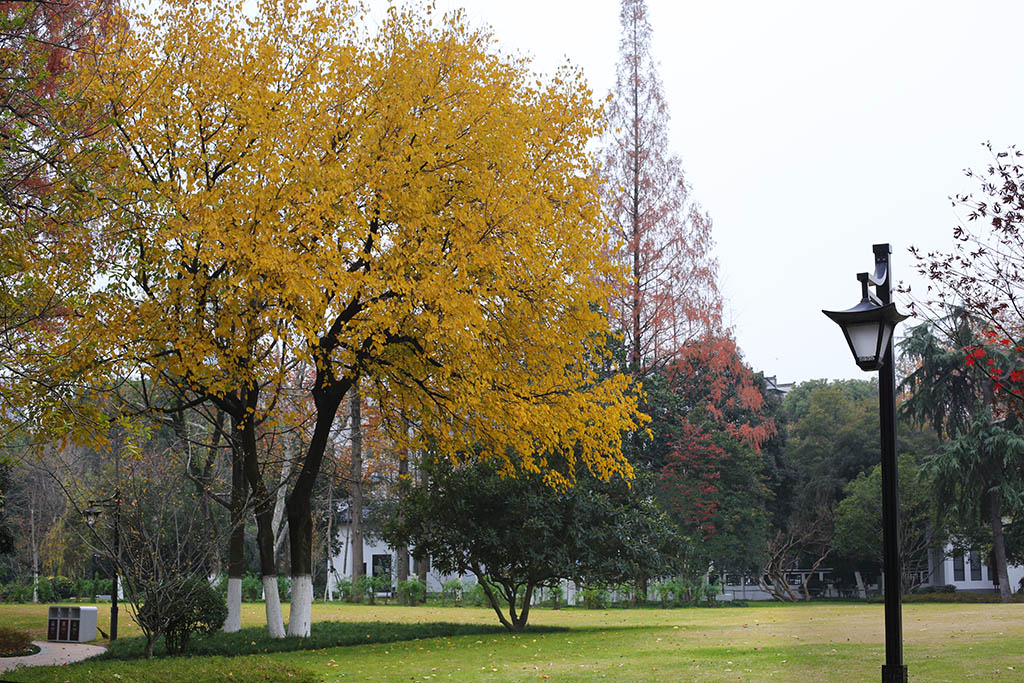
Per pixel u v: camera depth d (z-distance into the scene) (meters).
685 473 37.81
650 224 36.62
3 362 11.99
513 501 21.42
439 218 16.38
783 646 14.92
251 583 40.66
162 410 17.27
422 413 19.12
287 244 15.14
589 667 13.45
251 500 16.94
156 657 15.52
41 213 11.50
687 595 36.75
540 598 35.94
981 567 46.09
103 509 18.27
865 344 7.57
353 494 38.69
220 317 15.45
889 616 7.29
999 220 13.03
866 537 41.12
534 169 17.59
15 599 39.41
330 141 16.58
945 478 35.59
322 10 17.17
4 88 10.95
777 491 45.94
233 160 16.00
